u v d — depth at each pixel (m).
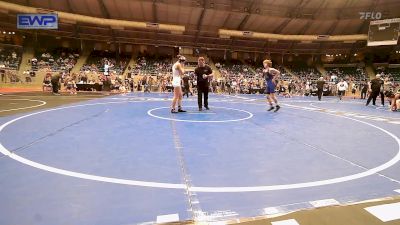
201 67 10.23
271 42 41.28
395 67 40.56
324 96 30.09
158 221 2.24
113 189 2.83
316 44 42.16
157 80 29.44
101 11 32.84
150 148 4.52
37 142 4.70
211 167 3.61
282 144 5.05
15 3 28.62
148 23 33.69
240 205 2.56
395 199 2.74
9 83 26.47
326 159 4.12
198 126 6.78
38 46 35.50
